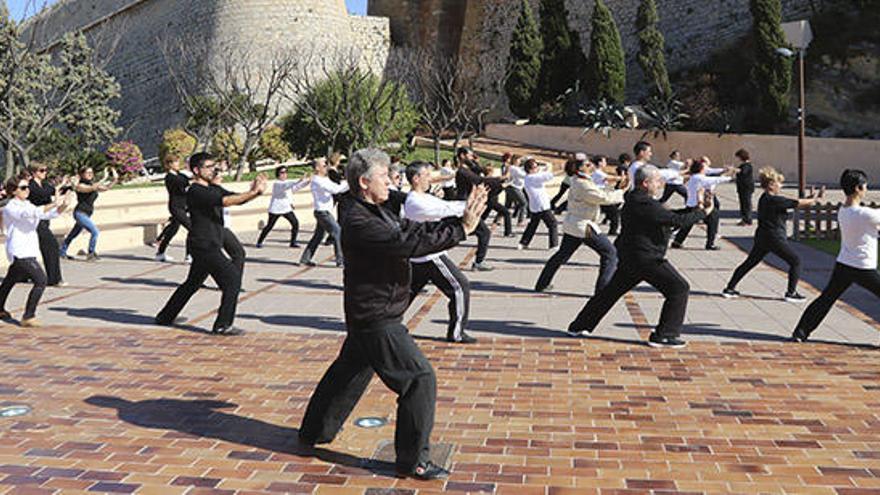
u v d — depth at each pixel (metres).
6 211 8.30
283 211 15.44
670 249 14.95
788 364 6.75
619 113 41.22
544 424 5.22
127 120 54.41
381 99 34.94
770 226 9.55
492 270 12.52
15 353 7.25
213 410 5.57
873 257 7.16
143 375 6.51
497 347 7.46
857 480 4.26
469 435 5.01
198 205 7.89
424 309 9.38
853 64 40.31
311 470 4.46
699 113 41.31
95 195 13.99
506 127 45.22
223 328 8.05
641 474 4.36
